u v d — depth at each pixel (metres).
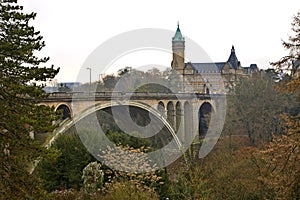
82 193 16.03
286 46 14.12
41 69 13.22
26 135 13.12
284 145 13.33
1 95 12.99
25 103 13.18
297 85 13.16
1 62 12.87
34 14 13.55
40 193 13.11
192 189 16.42
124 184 15.11
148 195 15.23
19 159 12.84
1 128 12.79
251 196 18.97
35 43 13.54
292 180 13.00
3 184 12.52
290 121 13.98
